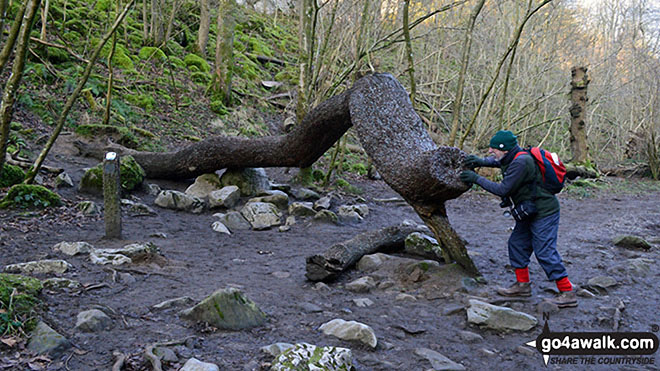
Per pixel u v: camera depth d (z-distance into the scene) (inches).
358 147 547.2
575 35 775.1
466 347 133.2
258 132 511.5
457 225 318.7
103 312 133.0
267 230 279.0
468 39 313.9
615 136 856.9
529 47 642.2
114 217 217.3
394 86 233.5
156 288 163.2
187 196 295.9
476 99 649.0
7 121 146.1
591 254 238.5
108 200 216.4
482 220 340.5
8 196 241.3
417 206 193.9
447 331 143.2
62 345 114.3
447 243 188.2
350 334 130.3
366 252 202.5
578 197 466.9
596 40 877.2
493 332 143.5
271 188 349.1
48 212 242.5
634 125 796.6
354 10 456.8
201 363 108.3
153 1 562.9
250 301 142.3
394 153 203.5
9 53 138.5
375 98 228.2
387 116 218.4
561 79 729.6
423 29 616.1
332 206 339.3
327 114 270.2
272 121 558.3
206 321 133.7
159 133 426.9
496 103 554.3
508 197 175.9
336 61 485.7
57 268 167.3
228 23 525.3
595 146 825.5
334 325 135.1
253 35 781.3
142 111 445.4
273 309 150.9
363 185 430.9
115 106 419.5
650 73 705.6
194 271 189.3
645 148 652.1
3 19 132.6
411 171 188.9
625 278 198.4
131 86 471.5
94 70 455.5
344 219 303.4
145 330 128.1
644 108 698.2
